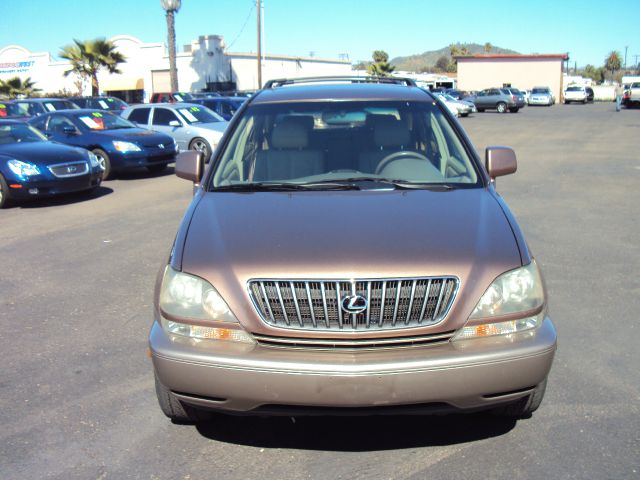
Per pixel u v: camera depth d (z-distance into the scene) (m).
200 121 16.06
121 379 3.99
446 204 3.43
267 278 2.83
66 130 13.45
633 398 3.62
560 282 5.71
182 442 3.28
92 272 6.38
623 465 2.99
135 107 16.66
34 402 3.71
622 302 5.18
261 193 3.69
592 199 9.80
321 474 2.98
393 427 3.37
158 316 3.03
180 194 11.16
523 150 17.33
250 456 3.14
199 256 3.02
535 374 2.85
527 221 8.26
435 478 2.93
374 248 2.94
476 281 2.85
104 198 10.98
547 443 3.18
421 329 2.80
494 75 58.97
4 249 7.46
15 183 10.05
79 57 36.75
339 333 2.78
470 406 2.84
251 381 2.76
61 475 3.01
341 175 3.92
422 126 4.24
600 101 61.44
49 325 4.96
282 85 5.16
